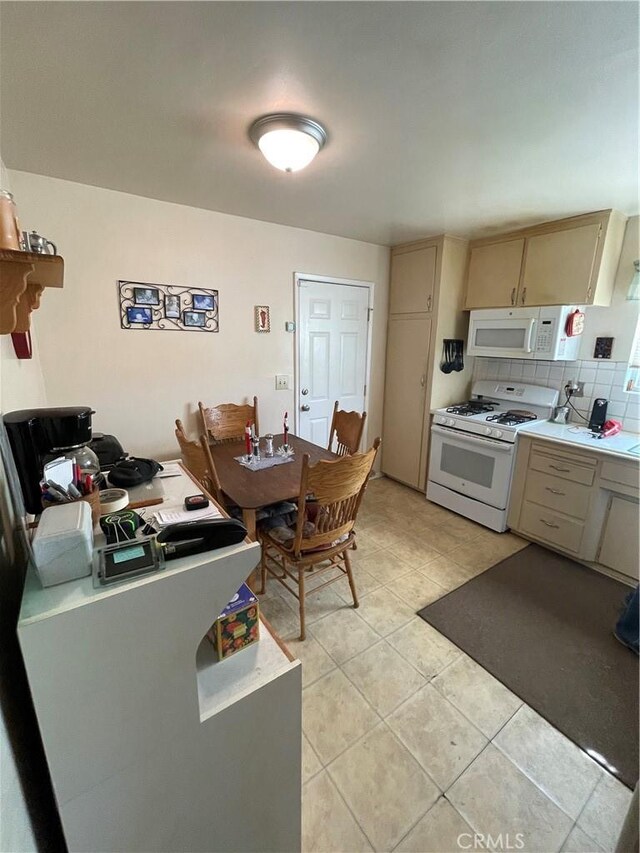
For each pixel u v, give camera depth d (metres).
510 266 2.85
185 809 0.83
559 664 1.72
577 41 1.00
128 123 1.43
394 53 1.06
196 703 0.77
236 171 1.86
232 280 2.65
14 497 1.01
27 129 1.47
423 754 1.35
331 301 3.18
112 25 0.95
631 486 2.15
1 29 0.95
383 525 2.97
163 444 2.59
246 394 2.88
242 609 0.91
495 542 2.73
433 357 3.22
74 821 0.71
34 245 0.96
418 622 1.96
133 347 2.37
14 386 1.33
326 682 1.62
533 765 1.32
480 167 1.77
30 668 0.60
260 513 2.05
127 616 0.66
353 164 1.75
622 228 2.45
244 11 0.91
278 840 1.01
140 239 2.27
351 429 2.58
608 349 2.63
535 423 2.84
